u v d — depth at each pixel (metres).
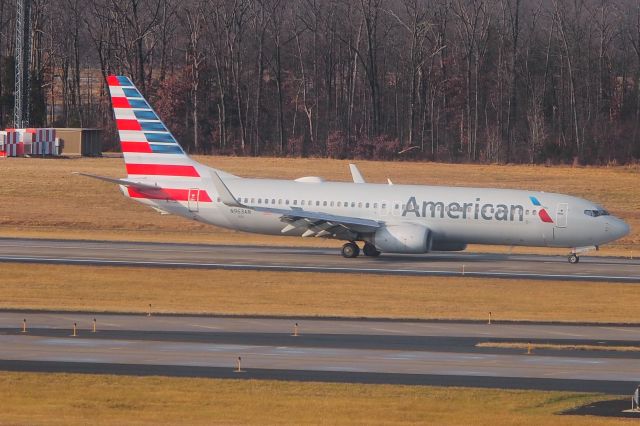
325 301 194.25
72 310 179.88
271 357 143.00
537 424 110.56
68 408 115.00
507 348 152.25
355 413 114.25
